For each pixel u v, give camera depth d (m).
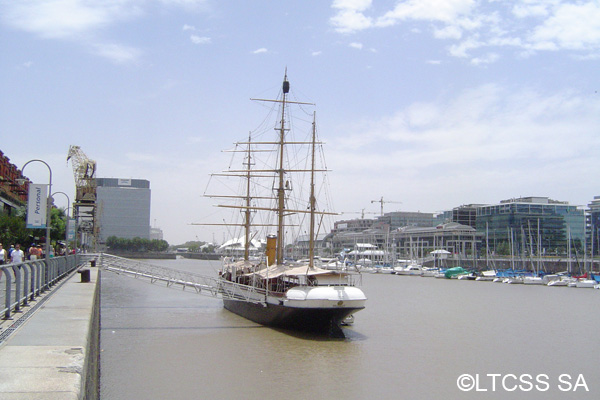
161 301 77.81
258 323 54.50
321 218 57.72
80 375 14.91
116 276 143.88
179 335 47.38
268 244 64.31
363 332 52.78
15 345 19.05
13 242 78.38
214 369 35.03
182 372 34.19
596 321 65.62
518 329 57.56
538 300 96.94
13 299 25.80
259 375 33.81
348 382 32.84
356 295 46.72
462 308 80.19
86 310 28.61
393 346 45.00
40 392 13.22
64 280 53.81
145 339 45.34
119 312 64.12
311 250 55.06
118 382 31.67
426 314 70.81
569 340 50.59
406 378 34.19
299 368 35.97
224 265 85.94
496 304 87.81
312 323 47.69
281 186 62.03
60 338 20.41
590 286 133.75
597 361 40.66
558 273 161.38
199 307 70.12
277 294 51.25
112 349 41.12
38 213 43.97
